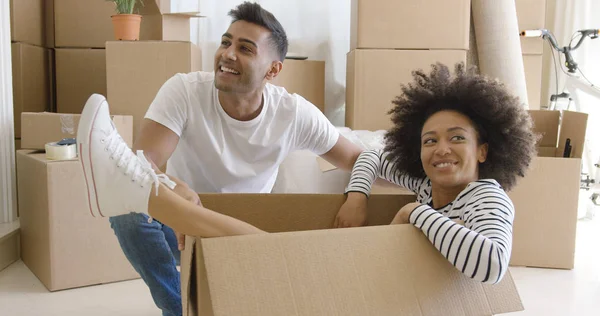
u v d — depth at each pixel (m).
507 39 2.77
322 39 3.17
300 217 1.31
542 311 1.79
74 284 1.96
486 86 1.23
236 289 0.80
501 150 1.25
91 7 2.91
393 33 2.60
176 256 1.60
